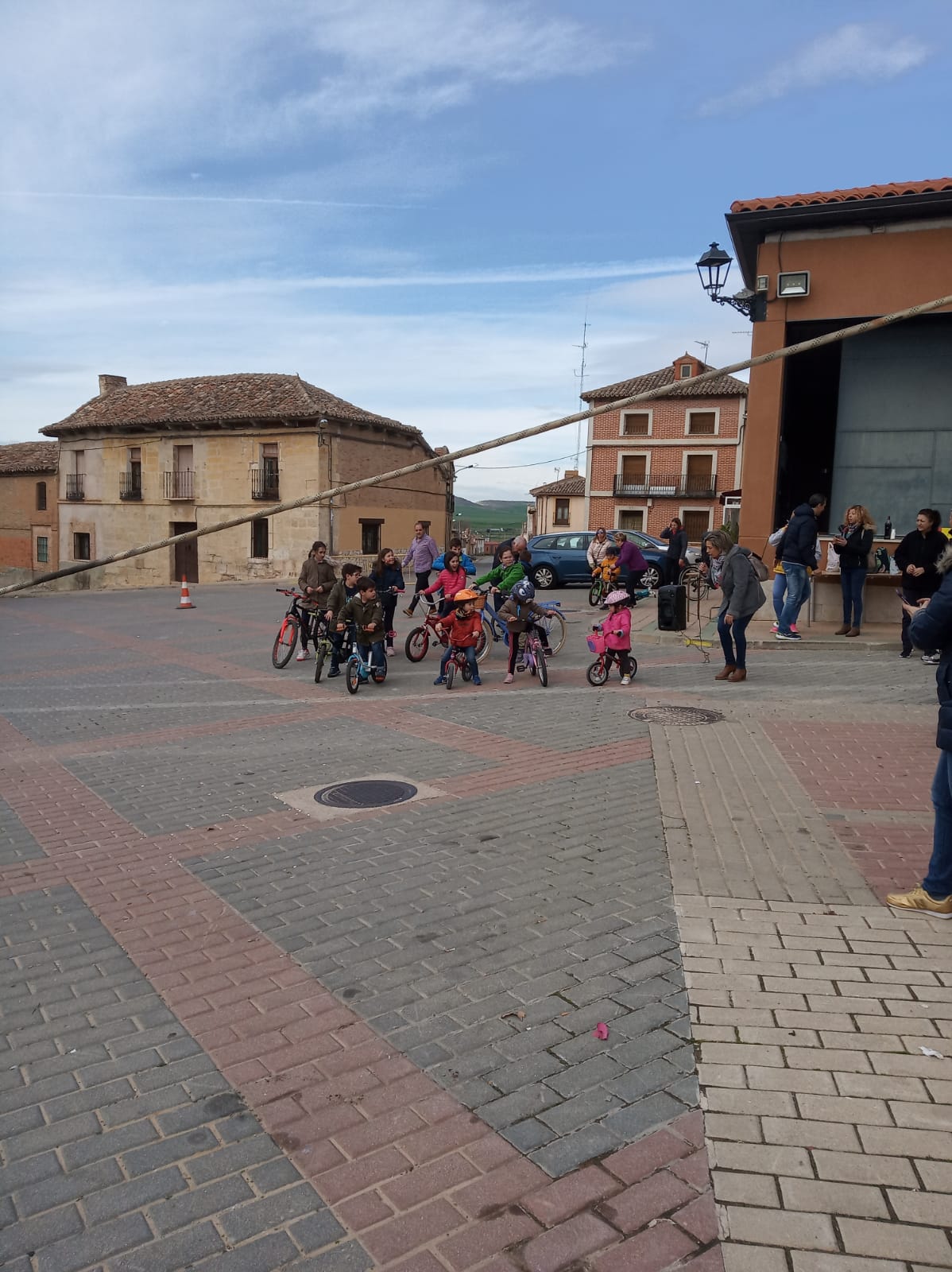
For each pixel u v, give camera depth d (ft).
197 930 13.82
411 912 14.32
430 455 130.31
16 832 18.52
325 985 12.07
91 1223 8.00
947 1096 9.48
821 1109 9.29
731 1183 8.29
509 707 30.27
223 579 116.26
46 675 38.83
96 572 128.98
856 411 46.29
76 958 12.98
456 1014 11.27
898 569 41.68
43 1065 10.37
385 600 41.68
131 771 23.17
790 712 27.99
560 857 16.58
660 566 74.64
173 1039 10.84
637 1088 9.71
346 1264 7.48
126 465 124.57
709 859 16.30
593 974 12.23
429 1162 8.66
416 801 20.06
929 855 16.37
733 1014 11.15
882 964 12.32
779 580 41.24
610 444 167.63
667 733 25.81
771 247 45.42
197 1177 8.54
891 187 42.52
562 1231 7.77
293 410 108.78
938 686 13.21
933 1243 7.55
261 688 34.81
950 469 45.09
